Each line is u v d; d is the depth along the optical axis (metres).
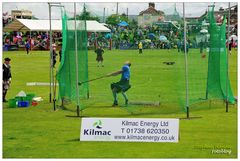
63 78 24.03
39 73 40.97
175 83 32.59
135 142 17.09
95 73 39.84
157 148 16.38
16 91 30.11
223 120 20.64
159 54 59.97
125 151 16.03
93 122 17.31
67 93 24.45
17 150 16.27
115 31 74.56
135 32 75.06
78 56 25.22
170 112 22.41
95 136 17.28
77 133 18.55
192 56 44.41
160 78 35.88
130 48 73.62
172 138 17.05
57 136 18.12
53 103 24.64
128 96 27.41
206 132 18.53
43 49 77.69
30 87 31.88
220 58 24.47
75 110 23.08
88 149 16.31
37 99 25.72
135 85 32.16
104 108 23.59
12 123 20.38
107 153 15.81
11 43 77.38
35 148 16.48
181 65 42.72
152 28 73.38
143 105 24.20
